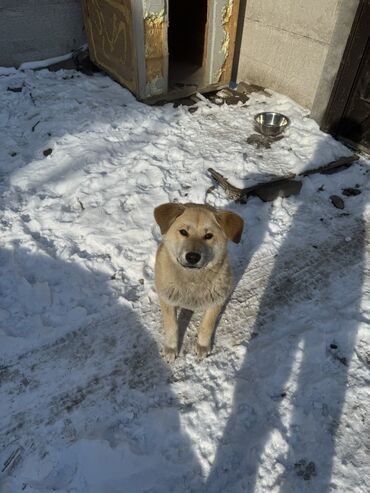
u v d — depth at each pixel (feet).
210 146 5.49
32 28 7.09
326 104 5.81
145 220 4.29
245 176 4.89
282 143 5.60
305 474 2.58
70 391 2.96
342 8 5.14
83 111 6.10
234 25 6.57
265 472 2.58
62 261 3.84
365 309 3.61
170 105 6.56
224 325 3.49
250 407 2.90
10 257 3.83
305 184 4.99
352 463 2.64
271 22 6.45
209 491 2.52
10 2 6.66
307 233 4.40
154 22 5.80
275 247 4.22
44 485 2.49
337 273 3.98
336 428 2.82
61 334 3.31
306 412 2.89
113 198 4.51
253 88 7.13
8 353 3.15
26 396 2.91
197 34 7.52
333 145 5.48
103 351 3.23
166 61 6.26
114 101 6.47
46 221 4.24
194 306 3.00
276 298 3.72
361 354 3.28
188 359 3.23
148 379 3.07
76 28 7.52
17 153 5.31
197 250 2.58
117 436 2.72
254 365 3.18
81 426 2.77
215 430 2.78
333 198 4.84
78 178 4.79
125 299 3.58
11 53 7.14
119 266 3.89
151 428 2.77
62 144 5.36
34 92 6.57
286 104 6.52
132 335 3.35
